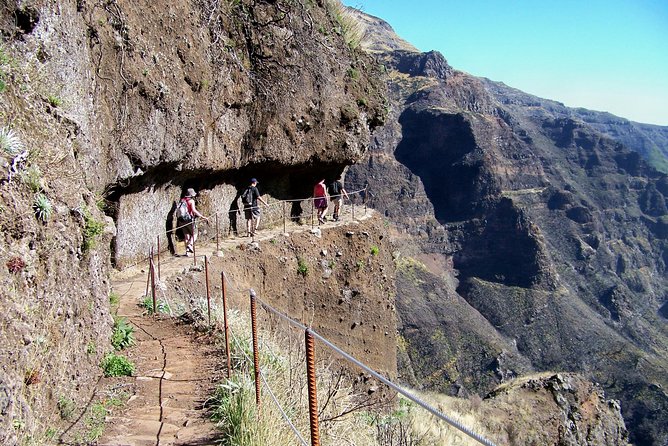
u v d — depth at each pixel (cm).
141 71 1491
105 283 889
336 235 2303
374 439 809
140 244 1661
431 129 13038
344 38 2636
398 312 8350
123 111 1418
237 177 2244
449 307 8981
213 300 1296
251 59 2141
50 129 750
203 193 2027
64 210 681
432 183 12744
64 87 1026
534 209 13038
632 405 8262
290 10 2286
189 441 655
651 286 14538
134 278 1495
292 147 2294
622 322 11769
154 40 1585
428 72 14675
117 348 942
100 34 1316
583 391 2252
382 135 12294
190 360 926
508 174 13025
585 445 2047
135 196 1631
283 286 2017
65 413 636
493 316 10119
